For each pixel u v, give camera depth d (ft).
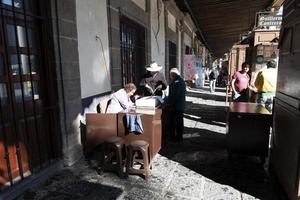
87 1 13.97
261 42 25.89
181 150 15.33
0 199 8.96
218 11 38.17
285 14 10.96
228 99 35.24
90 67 14.56
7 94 9.81
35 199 9.71
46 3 11.32
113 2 16.76
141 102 14.16
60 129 12.30
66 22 12.02
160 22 30.48
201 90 52.39
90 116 13.51
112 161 12.73
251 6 35.55
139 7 22.29
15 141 10.18
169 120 17.04
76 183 10.98
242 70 23.13
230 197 9.95
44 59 11.68
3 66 9.64
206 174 11.95
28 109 10.80
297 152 8.64
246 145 12.96
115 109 14.21
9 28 9.90
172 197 9.95
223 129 20.38
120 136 13.17
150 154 12.65
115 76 17.44
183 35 46.14
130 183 11.04
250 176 11.77
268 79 17.74
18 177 10.47
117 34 17.57
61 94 12.12
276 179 11.36
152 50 27.14
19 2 10.27
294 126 8.97
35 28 11.21
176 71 16.83
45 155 11.88
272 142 12.02
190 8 35.78
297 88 8.84
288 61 10.10
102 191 10.35
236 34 66.23
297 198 8.68
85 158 13.79
